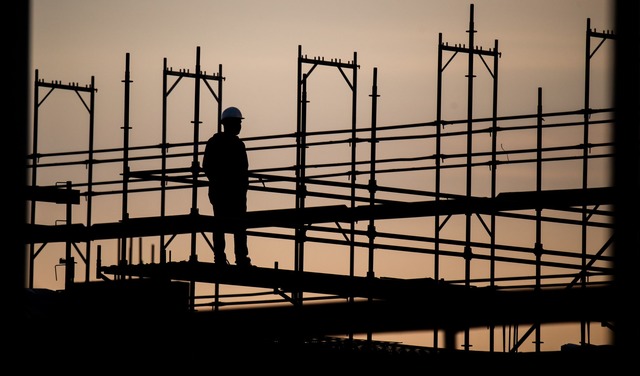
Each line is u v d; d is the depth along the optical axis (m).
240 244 48.66
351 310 47.56
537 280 48.81
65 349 42.16
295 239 46.22
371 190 47.53
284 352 44.38
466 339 49.81
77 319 43.16
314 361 44.28
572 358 42.03
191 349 44.06
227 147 49.00
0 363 34.75
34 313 42.75
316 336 47.59
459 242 46.88
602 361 41.56
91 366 42.59
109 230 50.59
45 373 40.81
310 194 47.00
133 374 43.28
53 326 42.25
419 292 46.16
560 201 46.59
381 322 47.62
